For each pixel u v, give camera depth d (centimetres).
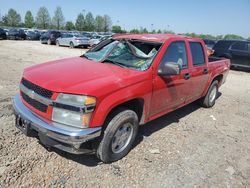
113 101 331
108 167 357
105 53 453
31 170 332
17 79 802
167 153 409
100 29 8788
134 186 324
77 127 312
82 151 327
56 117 319
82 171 342
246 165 398
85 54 488
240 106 720
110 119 347
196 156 409
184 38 493
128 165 366
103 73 366
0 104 537
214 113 635
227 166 390
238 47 1445
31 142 396
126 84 353
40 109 336
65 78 342
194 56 525
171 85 445
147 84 386
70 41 2486
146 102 396
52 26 8438
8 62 1160
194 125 539
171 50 446
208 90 642
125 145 381
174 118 569
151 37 463
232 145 462
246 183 353
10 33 3416
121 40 469
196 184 340
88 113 310
